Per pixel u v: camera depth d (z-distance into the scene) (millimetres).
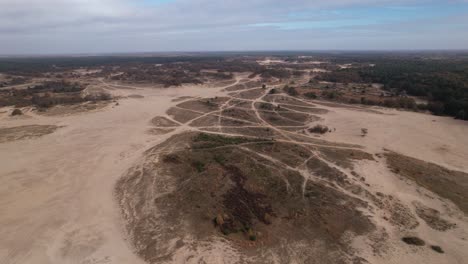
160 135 56844
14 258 24609
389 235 26875
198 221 28531
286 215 29641
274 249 24859
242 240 25906
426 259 24047
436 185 36250
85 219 29906
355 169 40125
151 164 42344
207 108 79812
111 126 63344
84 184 37312
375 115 69688
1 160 44875
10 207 32219
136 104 86125
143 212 30594
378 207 31266
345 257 24062
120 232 27641
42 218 30156
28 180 38438
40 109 77812
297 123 65312
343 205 31453
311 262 23531
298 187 35125
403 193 34250
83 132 58969
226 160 42750
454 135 55250
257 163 41719
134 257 24312
